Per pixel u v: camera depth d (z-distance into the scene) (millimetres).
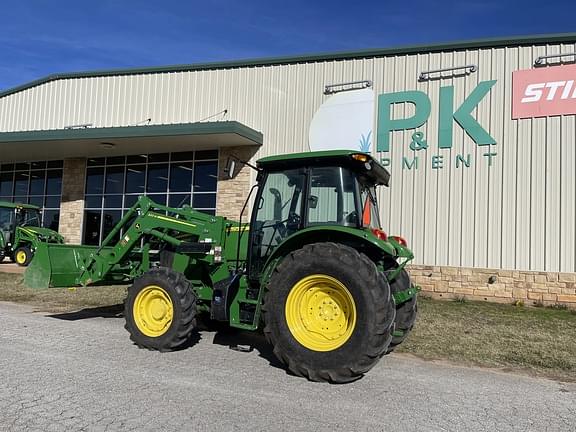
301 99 14672
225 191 15688
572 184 11672
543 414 4504
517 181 12141
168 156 17328
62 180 19641
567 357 6621
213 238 6855
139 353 6246
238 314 6109
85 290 12070
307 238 5852
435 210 12844
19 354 6031
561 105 11906
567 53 11859
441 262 12656
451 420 4285
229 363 5898
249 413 4289
